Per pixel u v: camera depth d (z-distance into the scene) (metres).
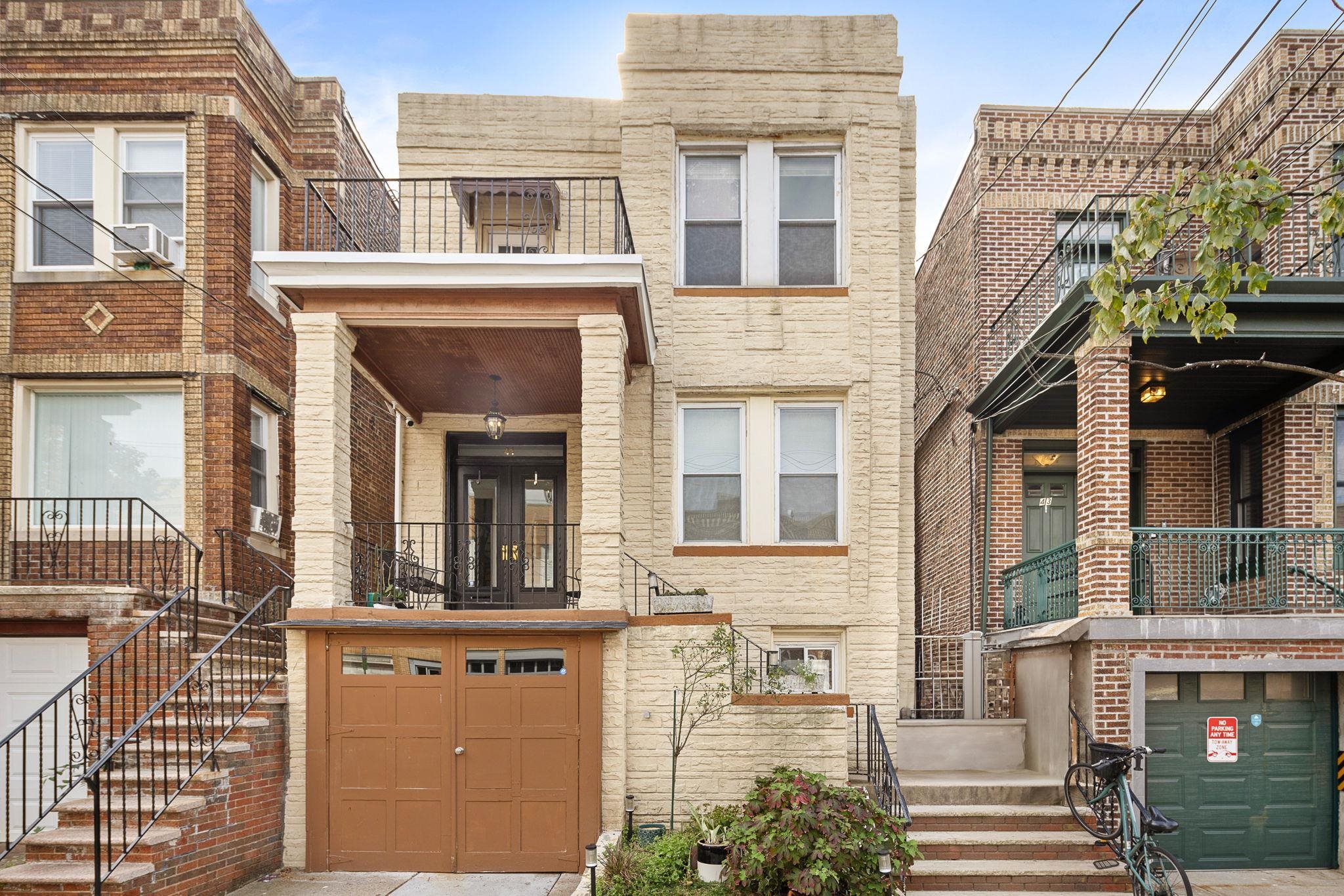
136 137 11.85
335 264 9.41
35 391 11.64
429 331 9.95
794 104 11.88
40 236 11.73
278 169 12.88
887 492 11.50
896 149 11.84
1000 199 14.33
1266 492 12.30
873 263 11.73
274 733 9.12
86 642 10.03
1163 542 12.73
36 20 11.68
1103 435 9.97
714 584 11.41
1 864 8.75
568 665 9.33
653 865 8.01
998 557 13.59
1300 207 12.06
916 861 8.82
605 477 9.47
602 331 9.57
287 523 12.86
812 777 8.16
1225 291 6.83
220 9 11.74
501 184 11.72
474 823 9.16
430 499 12.88
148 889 7.18
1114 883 8.64
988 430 13.76
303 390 9.51
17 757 9.93
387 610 9.16
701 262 12.05
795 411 11.84
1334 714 10.04
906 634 12.70
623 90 11.93
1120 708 9.61
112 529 11.41
